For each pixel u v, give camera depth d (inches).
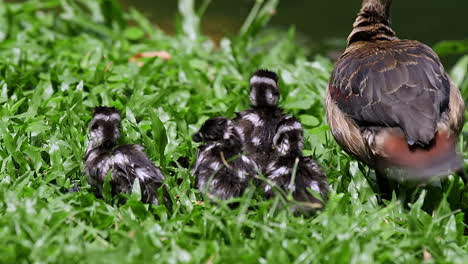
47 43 615.2
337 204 366.9
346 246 300.7
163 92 499.5
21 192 361.4
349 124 397.4
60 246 298.2
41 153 421.4
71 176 400.2
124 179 372.8
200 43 677.3
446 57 772.0
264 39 702.5
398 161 369.4
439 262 311.6
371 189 397.1
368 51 416.2
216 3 901.2
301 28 843.4
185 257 303.6
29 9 693.3
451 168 356.8
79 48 610.5
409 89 377.4
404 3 934.4
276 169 375.9
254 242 325.1
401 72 386.3
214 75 600.1
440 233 351.3
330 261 302.2
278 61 619.2
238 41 674.8
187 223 351.3
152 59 570.6
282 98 541.3
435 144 363.9
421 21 864.9
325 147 453.4
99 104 498.0
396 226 361.1
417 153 363.9
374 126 382.3
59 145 410.6
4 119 442.6
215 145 380.8
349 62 413.1
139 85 521.3
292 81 570.3
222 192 371.9
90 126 386.3
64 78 518.9
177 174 408.5
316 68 598.5
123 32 696.4
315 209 365.4
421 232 340.2
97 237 321.4
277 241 313.9
